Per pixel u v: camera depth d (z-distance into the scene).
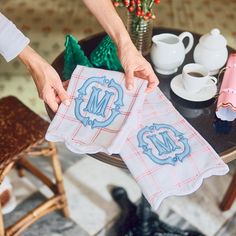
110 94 0.99
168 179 0.87
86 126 0.95
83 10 2.26
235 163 1.66
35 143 1.24
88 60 1.19
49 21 2.19
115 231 1.50
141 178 0.87
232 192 1.46
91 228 1.51
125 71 1.02
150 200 0.85
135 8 1.10
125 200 1.57
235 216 1.54
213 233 1.50
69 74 1.17
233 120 1.04
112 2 1.14
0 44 0.99
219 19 2.20
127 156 0.90
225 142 0.99
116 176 1.68
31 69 1.02
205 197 1.59
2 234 1.29
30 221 1.37
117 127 0.93
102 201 1.59
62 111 0.98
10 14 2.23
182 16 2.22
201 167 0.89
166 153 0.91
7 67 1.98
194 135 0.95
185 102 1.10
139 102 0.96
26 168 1.55
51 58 2.00
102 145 0.90
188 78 1.07
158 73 1.19
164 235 1.47
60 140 0.94
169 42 1.18
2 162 1.19
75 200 1.59
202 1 2.33
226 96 1.05
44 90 0.99
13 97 1.39
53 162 1.37
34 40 2.08
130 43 1.07
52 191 1.47
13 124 1.29
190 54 1.26
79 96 1.00
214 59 1.14
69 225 1.52
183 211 1.56
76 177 1.67
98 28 2.14
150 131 0.95
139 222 1.47
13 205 1.55
